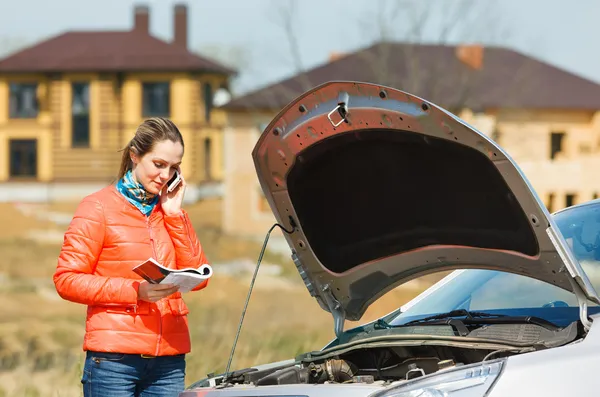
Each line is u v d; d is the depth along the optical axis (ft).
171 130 18.99
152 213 19.47
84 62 220.84
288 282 106.83
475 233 18.26
